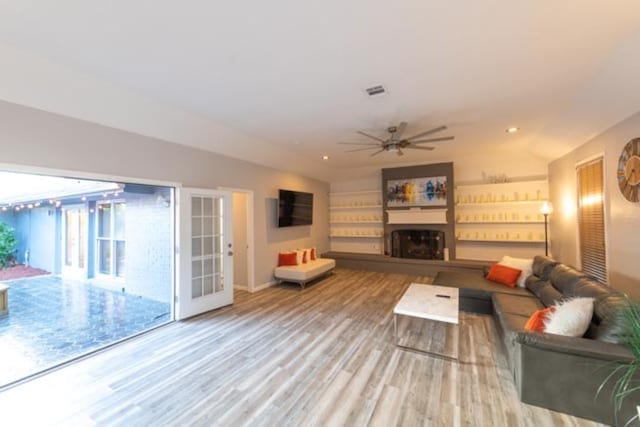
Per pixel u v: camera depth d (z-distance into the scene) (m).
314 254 6.54
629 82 2.39
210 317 3.88
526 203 5.76
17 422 1.93
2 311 4.04
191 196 3.95
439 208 6.39
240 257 5.44
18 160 2.46
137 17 1.77
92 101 2.75
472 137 4.48
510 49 2.14
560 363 1.96
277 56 2.23
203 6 1.67
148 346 3.01
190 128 3.69
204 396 2.19
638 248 2.69
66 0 1.61
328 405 2.07
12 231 7.74
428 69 2.44
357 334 3.30
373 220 7.50
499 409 2.02
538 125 3.90
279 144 4.88
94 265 6.09
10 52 2.11
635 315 1.83
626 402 1.80
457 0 1.65
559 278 3.20
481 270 5.66
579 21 1.83
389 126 3.90
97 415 1.99
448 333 3.29
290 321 3.72
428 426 1.86
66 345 3.06
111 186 4.91
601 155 3.35
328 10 1.72
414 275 6.32
